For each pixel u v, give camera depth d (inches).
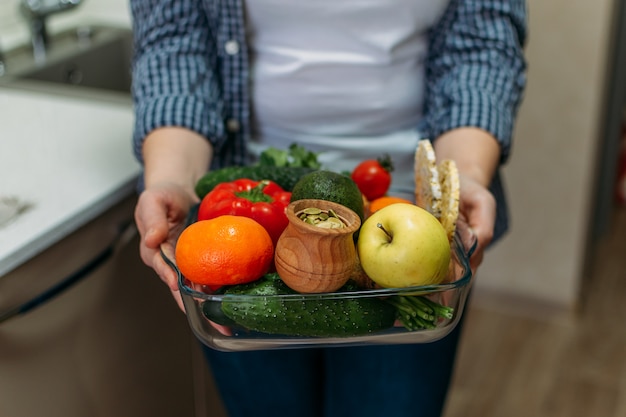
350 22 41.9
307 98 43.8
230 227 26.9
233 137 45.4
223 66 43.8
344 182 28.5
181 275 28.3
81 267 42.9
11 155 48.5
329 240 25.2
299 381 42.0
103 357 45.8
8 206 40.9
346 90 43.6
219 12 42.4
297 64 43.0
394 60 43.2
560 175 81.0
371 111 44.1
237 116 44.8
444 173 31.1
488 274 88.7
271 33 43.0
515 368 78.4
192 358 56.3
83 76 71.1
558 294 86.4
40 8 67.2
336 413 43.4
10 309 38.2
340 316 26.4
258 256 27.0
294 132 45.2
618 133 90.3
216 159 44.8
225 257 26.7
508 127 41.3
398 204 27.2
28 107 56.5
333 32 42.2
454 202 29.4
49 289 40.0
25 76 64.2
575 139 78.9
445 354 40.4
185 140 40.2
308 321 26.3
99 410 46.1
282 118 44.8
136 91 43.3
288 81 43.6
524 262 86.4
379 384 41.1
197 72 42.3
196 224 27.7
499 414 71.8
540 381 76.3
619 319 86.1
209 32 43.7
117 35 74.8
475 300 90.4
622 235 102.7
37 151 49.2
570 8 73.5
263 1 41.6
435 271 26.3
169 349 53.0
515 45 43.2
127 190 45.7
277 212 28.9
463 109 40.7
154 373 51.5
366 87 43.5
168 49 42.7
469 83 41.8
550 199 82.5
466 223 34.6
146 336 50.0
